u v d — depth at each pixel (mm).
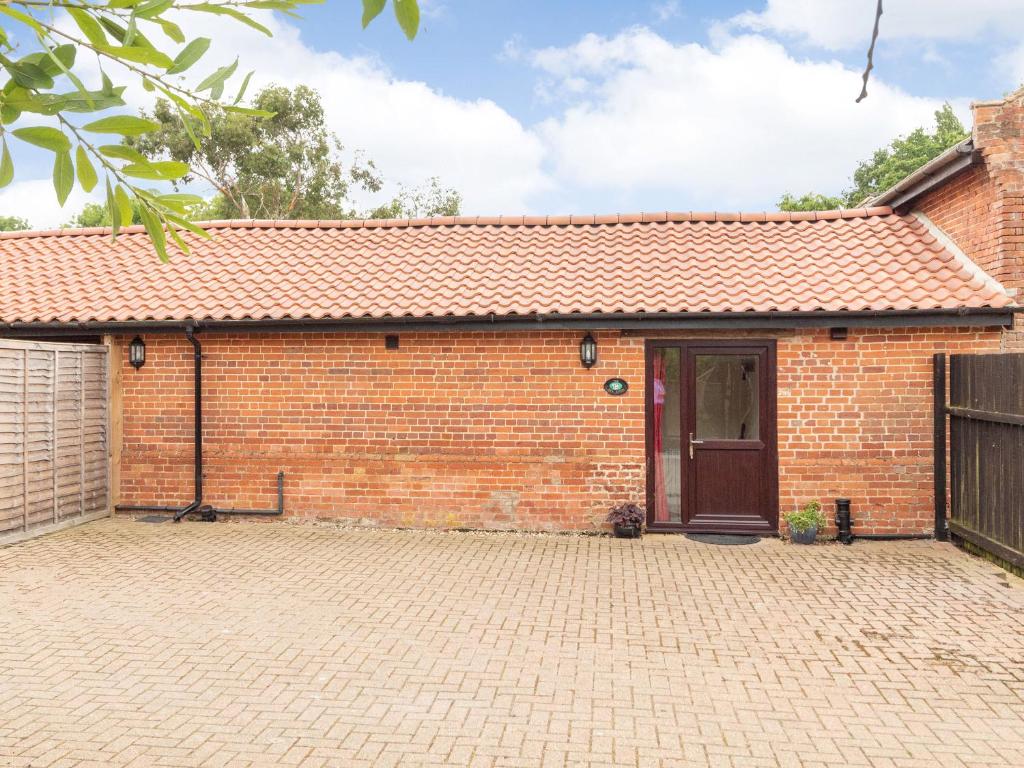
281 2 1491
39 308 10875
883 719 4730
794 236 11328
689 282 10062
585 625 6414
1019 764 4191
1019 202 8820
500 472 10047
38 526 9594
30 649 5875
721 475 9797
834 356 9523
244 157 30734
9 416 9109
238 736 4523
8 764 4184
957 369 9023
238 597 7172
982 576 7805
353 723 4688
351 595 7242
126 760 4238
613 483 9875
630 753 4328
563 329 9688
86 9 1464
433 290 10430
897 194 11141
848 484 9516
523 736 4527
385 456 10258
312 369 10406
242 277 11367
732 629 6312
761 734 4547
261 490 10508
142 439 10781
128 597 7156
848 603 6973
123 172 1636
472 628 6348
